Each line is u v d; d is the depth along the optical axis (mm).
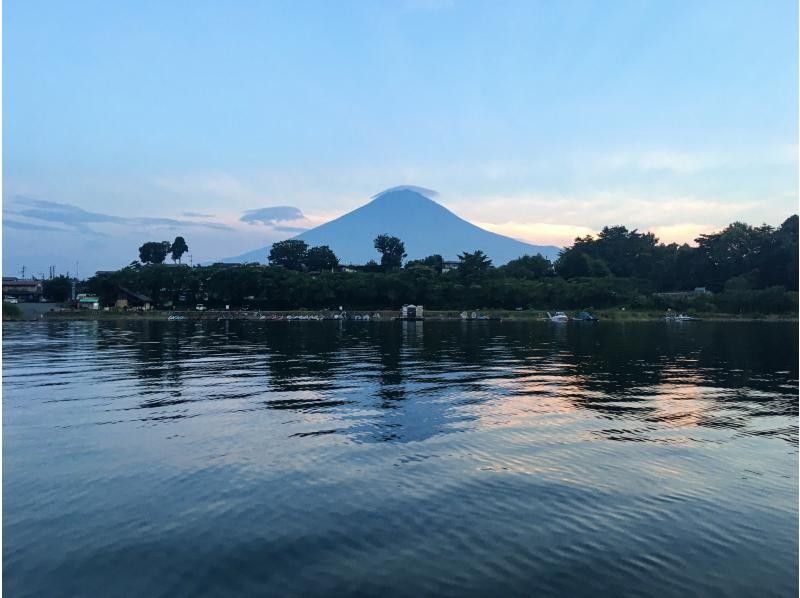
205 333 71750
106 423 17938
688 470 13148
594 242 193875
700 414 19266
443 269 174375
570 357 39375
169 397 22688
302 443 15516
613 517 10523
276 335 67375
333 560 8945
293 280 135750
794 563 8867
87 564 8844
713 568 8719
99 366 33812
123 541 9594
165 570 8664
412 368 32719
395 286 136500
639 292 141375
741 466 13453
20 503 11188
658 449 14891
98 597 7980
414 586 8219
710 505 11086
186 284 140250
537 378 28234
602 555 9109
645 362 36125
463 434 16516
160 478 12602
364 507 10969
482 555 9094
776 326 93000
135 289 144625
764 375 29406
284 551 9234
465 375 29469
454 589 8133
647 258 176125
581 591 8094
